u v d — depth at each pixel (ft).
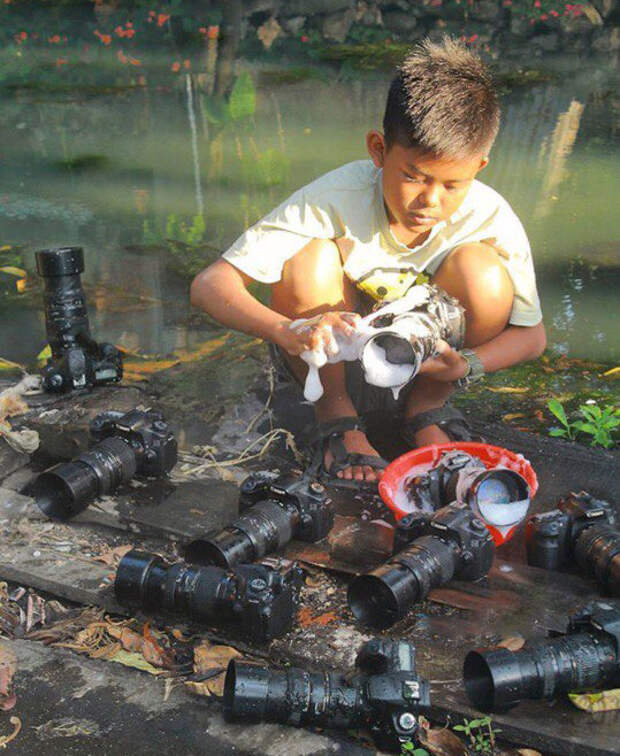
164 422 5.37
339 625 4.33
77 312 6.35
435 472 4.93
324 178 5.47
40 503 5.11
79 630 4.34
